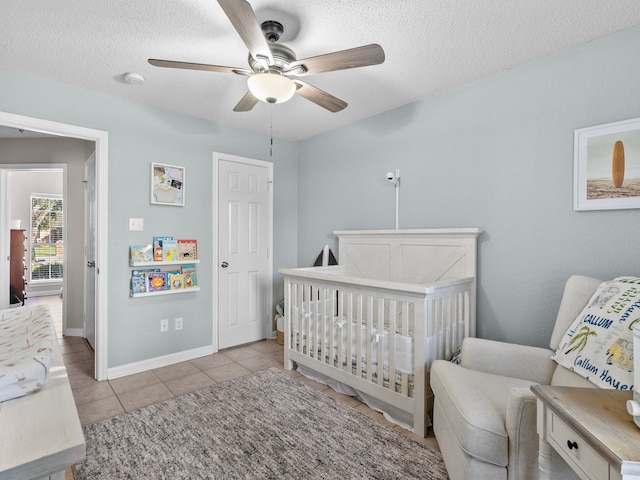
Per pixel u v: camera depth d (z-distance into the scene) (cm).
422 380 197
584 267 206
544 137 221
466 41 203
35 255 680
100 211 274
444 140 272
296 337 293
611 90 196
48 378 96
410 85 262
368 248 318
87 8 172
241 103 218
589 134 202
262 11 174
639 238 188
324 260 354
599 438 81
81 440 68
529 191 228
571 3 169
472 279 244
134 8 172
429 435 199
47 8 172
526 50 213
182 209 321
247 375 287
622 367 128
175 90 271
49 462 64
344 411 227
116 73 243
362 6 171
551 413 106
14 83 236
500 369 183
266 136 389
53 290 689
